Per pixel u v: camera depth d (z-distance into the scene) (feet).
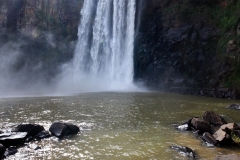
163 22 117.80
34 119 43.37
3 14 123.24
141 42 122.52
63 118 44.57
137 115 48.11
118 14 134.72
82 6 149.89
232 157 22.11
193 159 24.38
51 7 144.15
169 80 107.45
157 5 119.55
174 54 110.73
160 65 113.70
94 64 143.43
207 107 59.82
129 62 126.72
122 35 132.16
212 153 26.07
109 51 137.69
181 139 31.37
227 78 89.20
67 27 148.97
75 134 33.71
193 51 104.42
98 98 77.20
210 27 102.99
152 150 27.27
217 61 95.76
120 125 39.42
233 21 93.97
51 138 31.42
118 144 29.45
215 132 31.73
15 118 44.19
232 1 98.27
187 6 110.52
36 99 75.05
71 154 25.95
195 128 35.42
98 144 29.37
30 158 24.52
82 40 148.05
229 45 91.25
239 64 86.84
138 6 126.21
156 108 57.21
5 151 25.52
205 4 107.34
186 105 62.90
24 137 29.35
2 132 30.68
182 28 110.83
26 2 131.54
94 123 40.68
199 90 95.14
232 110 55.16
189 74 102.99
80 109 54.90
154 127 38.06
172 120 43.42
